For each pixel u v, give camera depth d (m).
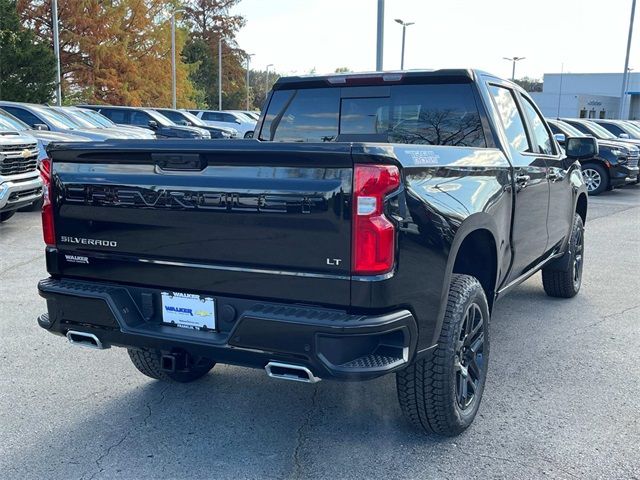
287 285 2.90
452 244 3.18
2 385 4.30
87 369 4.59
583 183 6.31
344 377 2.78
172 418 3.83
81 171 3.34
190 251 3.09
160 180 3.11
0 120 11.49
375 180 2.72
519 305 6.24
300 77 4.71
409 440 3.55
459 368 3.45
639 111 61.50
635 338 5.26
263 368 3.00
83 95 42.88
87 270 3.44
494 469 3.24
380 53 16.22
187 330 3.17
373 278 2.76
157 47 47.38
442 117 4.33
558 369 4.57
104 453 3.43
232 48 74.31
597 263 8.23
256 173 2.89
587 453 3.39
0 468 3.27
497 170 3.89
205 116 27.41
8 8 31.59
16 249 8.68
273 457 3.39
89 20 42.56
